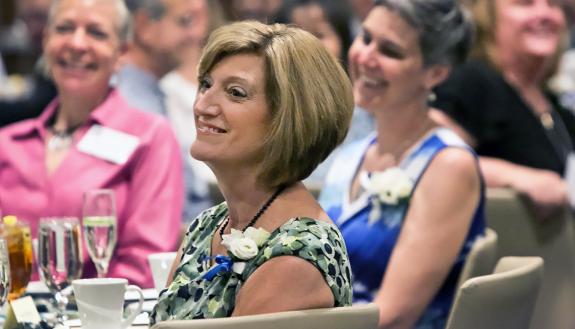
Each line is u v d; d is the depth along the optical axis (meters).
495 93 11.78
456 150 8.72
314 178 12.34
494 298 6.44
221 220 6.32
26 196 10.40
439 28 8.85
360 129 12.41
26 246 7.33
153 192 10.23
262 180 5.77
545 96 12.69
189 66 13.77
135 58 13.55
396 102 8.95
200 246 6.21
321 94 5.72
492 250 8.42
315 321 5.30
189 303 5.81
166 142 10.51
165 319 5.88
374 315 5.49
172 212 10.27
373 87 9.00
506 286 6.52
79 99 10.57
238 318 5.17
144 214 10.11
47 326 6.64
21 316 6.50
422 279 8.45
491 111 11.77
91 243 7.90
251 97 5.68
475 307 6.36
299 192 5.85
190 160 12.65
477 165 8.75
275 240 5.55
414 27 8.84
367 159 9.30
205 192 12.52
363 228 8.77
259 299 5.39
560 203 10.65
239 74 5.69
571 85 13.97
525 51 12.19
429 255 8.48
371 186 8.70
